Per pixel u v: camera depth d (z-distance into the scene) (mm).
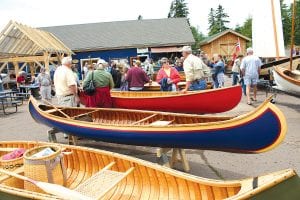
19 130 10227
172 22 36656
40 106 8289
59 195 3607
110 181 4051
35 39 18984
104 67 8961
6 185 4055
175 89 11391
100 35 34375
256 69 11859
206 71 9469
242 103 12336
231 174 5625
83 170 5023
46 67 19156
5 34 18453
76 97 8688
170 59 30609
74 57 32094
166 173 3953
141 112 7355
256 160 6258
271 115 4598
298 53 23891
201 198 3629
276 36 15312
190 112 9008
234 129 4898
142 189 4242
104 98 8617
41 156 4105
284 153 6527
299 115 9898
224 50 37750
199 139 5223
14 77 23141
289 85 10711
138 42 32594
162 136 5500
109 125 6148
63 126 7012
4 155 5039
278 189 2689
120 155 4484
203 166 6074
